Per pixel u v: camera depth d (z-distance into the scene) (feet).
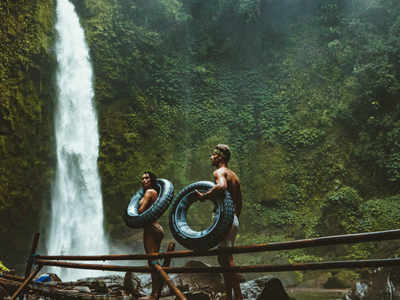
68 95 66.23
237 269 10.37
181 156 76.13
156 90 79.46
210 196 12.20
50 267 57.57
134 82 76.79
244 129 78.54
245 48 86.79
